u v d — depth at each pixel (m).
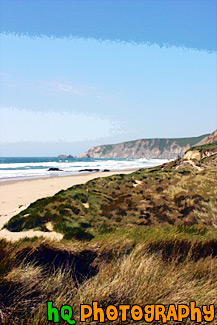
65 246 5.16
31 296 3.46
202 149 54.28
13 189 30.34
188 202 13.93
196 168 29.48
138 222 11.70
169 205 13.64
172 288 3.81
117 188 18.09
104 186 18.42
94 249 5.30
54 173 57.78
